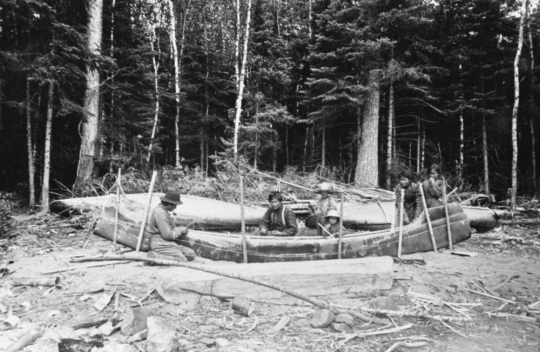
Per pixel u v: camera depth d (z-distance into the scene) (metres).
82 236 7.27
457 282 4.92
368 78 14.05
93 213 7.87
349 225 8.60
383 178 17.77
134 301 4.02
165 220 5.01
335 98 13.92
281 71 17.05
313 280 4.32
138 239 5.46
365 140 14.14
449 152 19.11
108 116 13.43
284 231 6.22
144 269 4.87
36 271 4.87
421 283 4.82
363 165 14.09
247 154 16.77
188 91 19.44
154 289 4.27
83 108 10.16
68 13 11.18
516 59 13.05
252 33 17.64
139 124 14.30
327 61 15.27
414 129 19.48
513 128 12.89
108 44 13.59
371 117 14.12
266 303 4.07
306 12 21.80
